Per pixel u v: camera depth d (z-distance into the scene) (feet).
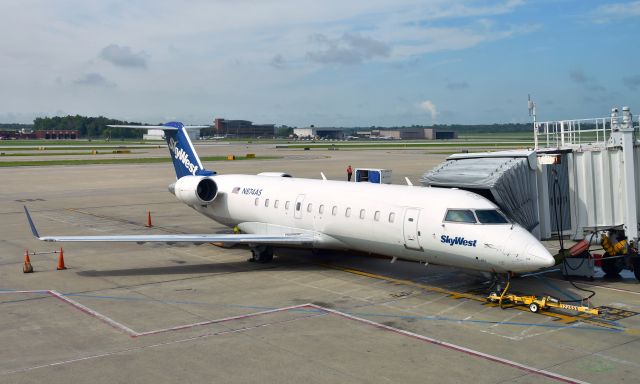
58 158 316.81
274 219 73.41
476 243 52.16
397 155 314.35
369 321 48.21
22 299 55.16
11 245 84.07
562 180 61.57
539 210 61.05
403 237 58.03
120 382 36.35
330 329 46.21
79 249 80.84
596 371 37.81
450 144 495.41
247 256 75.56
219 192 82.84
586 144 64.95
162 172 221.87
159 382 36.35
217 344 42.91
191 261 72.69
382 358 40.11
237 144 587.68
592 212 62.39
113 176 204.64
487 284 59.98
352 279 62.85
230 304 53.42
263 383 36.14
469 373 37.55
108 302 54.08
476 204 54.49
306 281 62.13
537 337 44.24
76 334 45.16
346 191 66.64
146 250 79.87
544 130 68.13
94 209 125.39
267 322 47.98
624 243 60.85
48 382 36.32
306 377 37.01
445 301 54.08
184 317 49.44
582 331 45.57
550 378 36.76
